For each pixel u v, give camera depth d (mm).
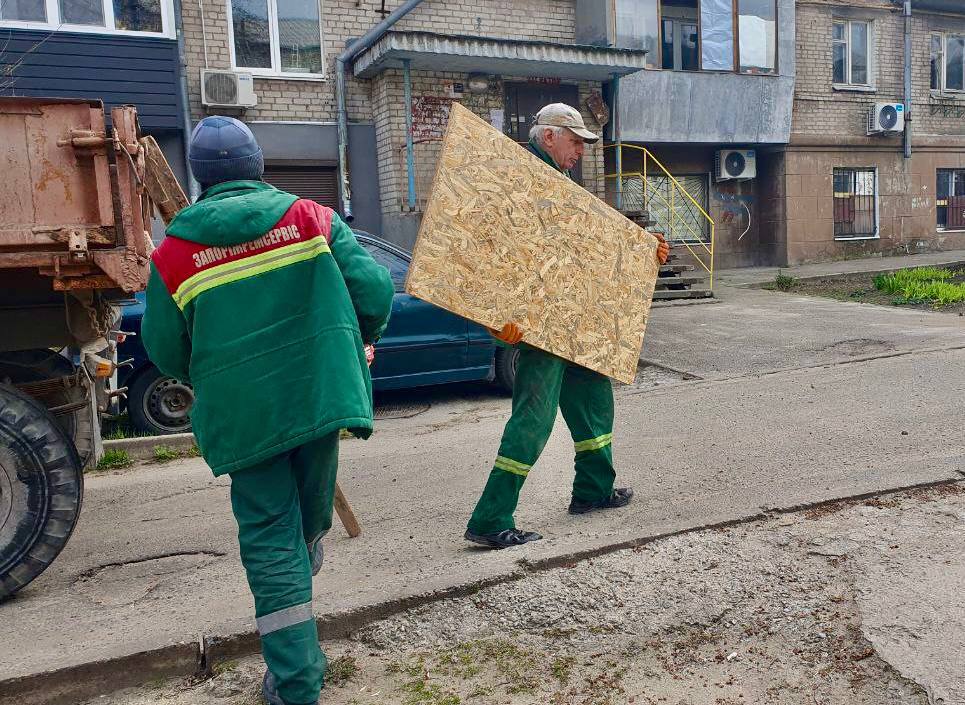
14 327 4090
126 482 5691
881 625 2807
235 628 2963
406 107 12727
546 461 5262
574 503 4199
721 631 2902
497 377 8031
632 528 3775
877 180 18531
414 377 7551
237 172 2619
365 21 13406
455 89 13641
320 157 13281
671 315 11477
